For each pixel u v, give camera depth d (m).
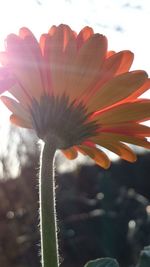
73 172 1.82
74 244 1.39
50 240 0.26
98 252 1.37
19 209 1.50
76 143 0.29
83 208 1.52
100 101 0.28
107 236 1.14
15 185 1.51
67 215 1.52
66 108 0.29
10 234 1.45
